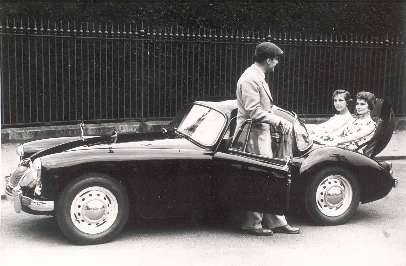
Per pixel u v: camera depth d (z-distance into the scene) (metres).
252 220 5.74
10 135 10.79
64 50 12.72
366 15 15.15
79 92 12.90
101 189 5.24
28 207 5.18
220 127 5.61
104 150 5.34
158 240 5.53
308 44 12.95
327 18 14.96
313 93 13.25
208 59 13.08
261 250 5.30
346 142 6.87
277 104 13.88
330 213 6.06
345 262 4.98
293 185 5.90
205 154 5.50
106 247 5.26
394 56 13.64
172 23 13.60
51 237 5.54
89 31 11.47
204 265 4.86
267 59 5.59
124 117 12.10
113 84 12.41
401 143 11.64
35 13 12.41
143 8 13.34
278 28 14.57
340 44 13.27
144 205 5.39
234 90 12.81
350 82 14.56
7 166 8.47
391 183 6.27
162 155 5.39
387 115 6.74
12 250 5.12
